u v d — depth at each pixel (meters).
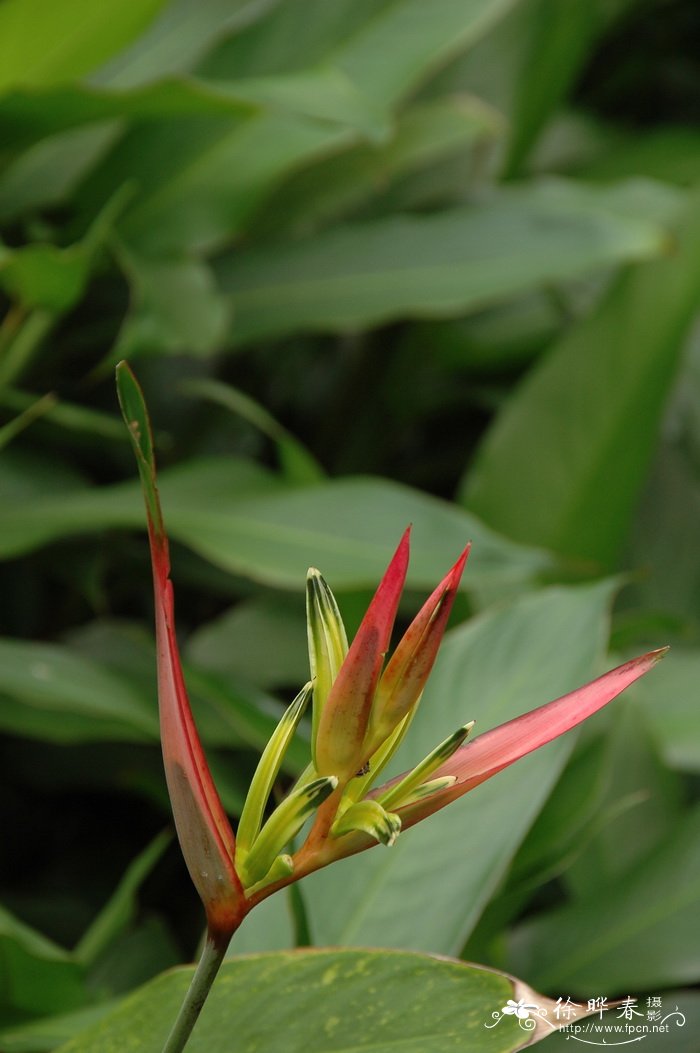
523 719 0.90
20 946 1.21
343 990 0.97
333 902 1.15
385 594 0.87
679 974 1.55
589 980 1.58
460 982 0.96
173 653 0.89
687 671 2.04
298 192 2.47
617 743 1.80
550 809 1.47
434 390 2.79
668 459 2.58
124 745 2.19
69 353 2.40
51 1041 1.17
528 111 2.76
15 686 1.59
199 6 2.30
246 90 1.85
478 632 1.32
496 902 1.46
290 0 2.21
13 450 2.15
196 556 2.31
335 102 1.85
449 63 2.73
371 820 0.88
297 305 2.28
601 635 1.30
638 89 3.51
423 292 2.25
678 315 2.12
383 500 1.79
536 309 2.75
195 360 2.76
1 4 1.61
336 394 2.89
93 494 1.93
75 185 2.20
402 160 2.46
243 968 0.98
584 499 2.18
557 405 2.19
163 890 2.44
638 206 2.54
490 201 2.42
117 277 2.43
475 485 2.22
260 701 1.62
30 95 1.71
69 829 2.52
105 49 1.75
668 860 1.68
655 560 2.51
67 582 2.46
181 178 2.19
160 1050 0.97
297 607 2.22
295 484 1.95
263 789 0.89
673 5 3.33
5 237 2.25
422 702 1.27
